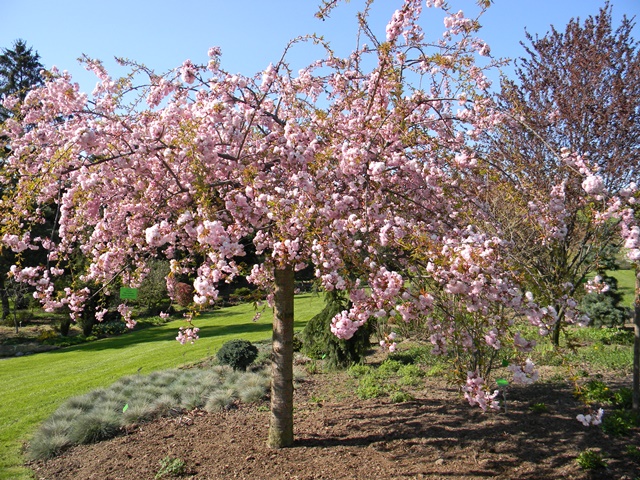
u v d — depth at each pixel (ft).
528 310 11.09
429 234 12.41
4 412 22.95
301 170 12.32
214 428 17.71
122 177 13.92
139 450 16.02
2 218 13.57
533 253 21.77
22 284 58.29
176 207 13.52
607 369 23.53
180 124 12.27
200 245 11.07
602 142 25.36
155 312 65.51
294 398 21.63
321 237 11.19
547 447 14.16
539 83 27.84
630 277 59.00
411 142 13.24
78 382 28.71
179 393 21.89
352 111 14.89
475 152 14.85
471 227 12.52
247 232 12.36
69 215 16.33
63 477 14.66
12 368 36.52
